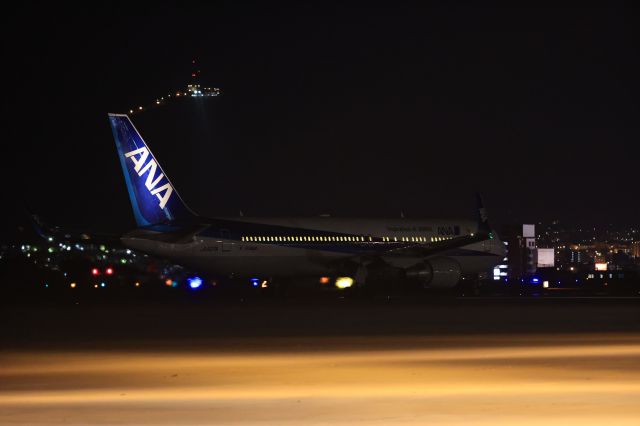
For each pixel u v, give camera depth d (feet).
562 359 394.11
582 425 223.51
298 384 314.35
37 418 240.73
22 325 629.10
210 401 272.51
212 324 635.25
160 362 396.78
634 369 352.90
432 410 250.37
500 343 483.92
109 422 233.76
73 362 399.44
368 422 230.48
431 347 461.78
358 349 453.99
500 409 251.19
